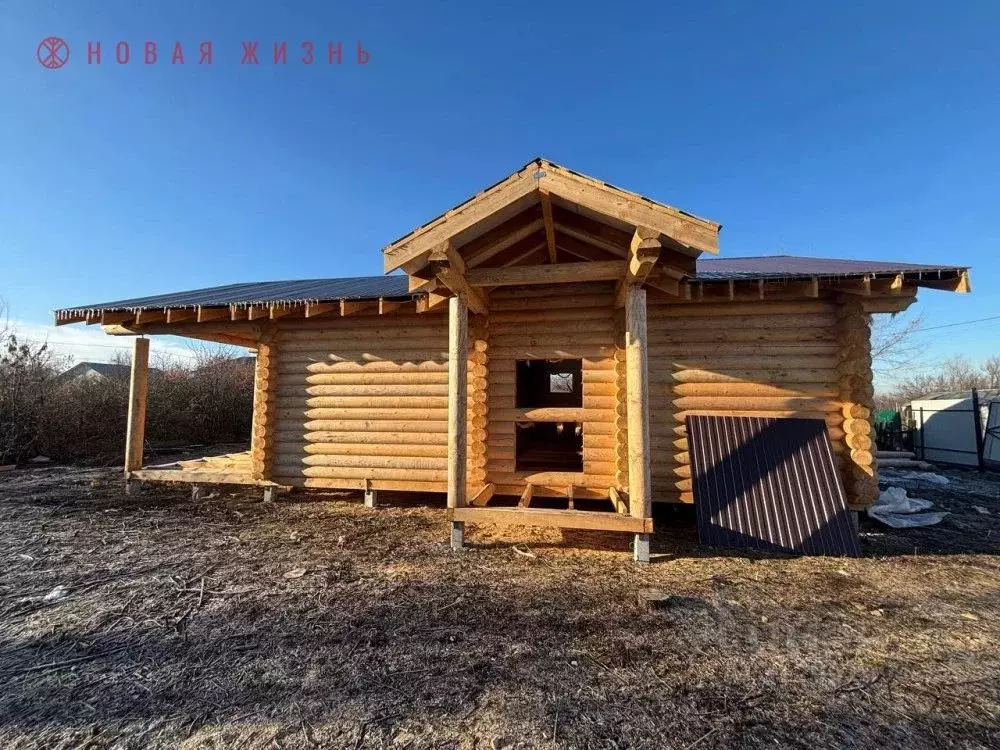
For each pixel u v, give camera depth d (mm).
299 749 2076
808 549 4703
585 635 3070
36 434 11852
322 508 6723
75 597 3709
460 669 2684
